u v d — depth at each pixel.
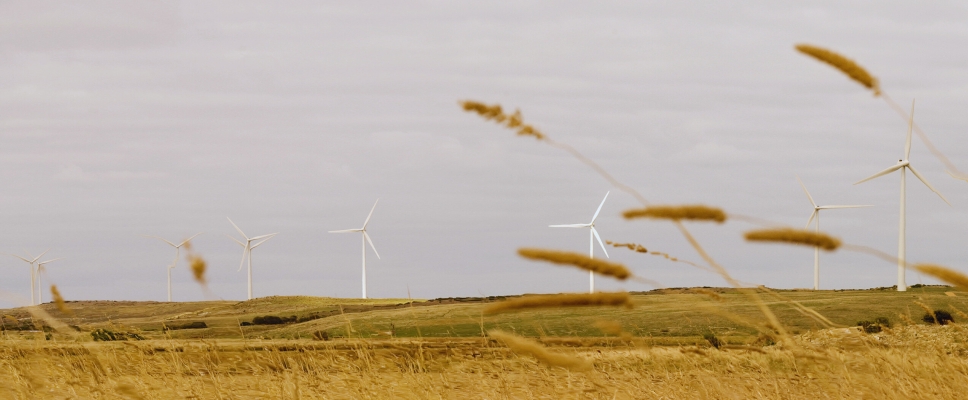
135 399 7.69
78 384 8.25
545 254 2.91
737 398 6.52
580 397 7.09
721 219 3.14
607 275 2.94
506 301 2.96
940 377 5.73
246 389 8.09
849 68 3.89
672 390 6.93
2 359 8.73
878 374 5.81
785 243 2.91
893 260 3.08
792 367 6.27
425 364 8.19
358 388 7.78
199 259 3.86
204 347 9.44
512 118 3.80
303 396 7.75
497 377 8.05
